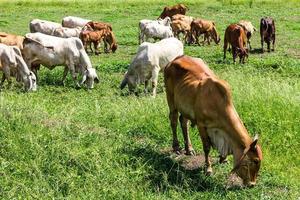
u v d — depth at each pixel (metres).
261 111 10.75
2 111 10.30
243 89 12.25
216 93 8.14
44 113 10.95
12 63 15.42
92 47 24.83
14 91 15.42
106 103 13.38
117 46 24.09
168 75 9.34
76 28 23.25
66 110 12.05
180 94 8.84
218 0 38.03
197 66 9.02
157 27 23.72
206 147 8.49
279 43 24.73
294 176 8.76
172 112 9.52
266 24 22.38
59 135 9.37
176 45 15.41
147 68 14.71
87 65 16.47
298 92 12.51
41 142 9.00
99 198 7.52
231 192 7.96
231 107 8.09
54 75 17.62
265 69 18.69
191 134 10.24
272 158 9.30
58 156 8.53
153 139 10.09
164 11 30.58
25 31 27.20
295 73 17.91
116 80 17.34
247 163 7.73
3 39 16.97
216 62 20.44
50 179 7.93
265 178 8.57
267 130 10.12
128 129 10.51
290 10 34.69
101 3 36.97
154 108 11.52
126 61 20.45
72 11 34.44
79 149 8.91
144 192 7.84
